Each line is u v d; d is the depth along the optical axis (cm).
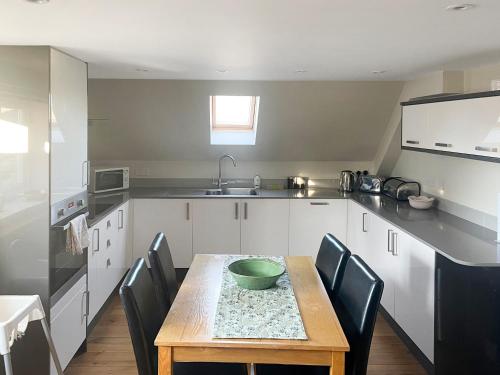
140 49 313
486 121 304
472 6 209
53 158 295
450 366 301
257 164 582
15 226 290
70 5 210
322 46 302
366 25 245
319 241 528
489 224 357
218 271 297
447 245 307
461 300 298
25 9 217
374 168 580
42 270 290
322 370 239
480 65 378
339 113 513
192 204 518
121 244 476
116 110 505
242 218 522
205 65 383
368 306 218
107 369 329
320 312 236
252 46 303
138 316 209
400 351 359
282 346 202
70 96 328
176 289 324
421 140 401
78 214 341
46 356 292
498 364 300
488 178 358
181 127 526
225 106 548
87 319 359
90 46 299
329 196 527
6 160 291
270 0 202
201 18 231
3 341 216
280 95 491
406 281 354
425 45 298
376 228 426
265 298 252
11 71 290
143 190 559
